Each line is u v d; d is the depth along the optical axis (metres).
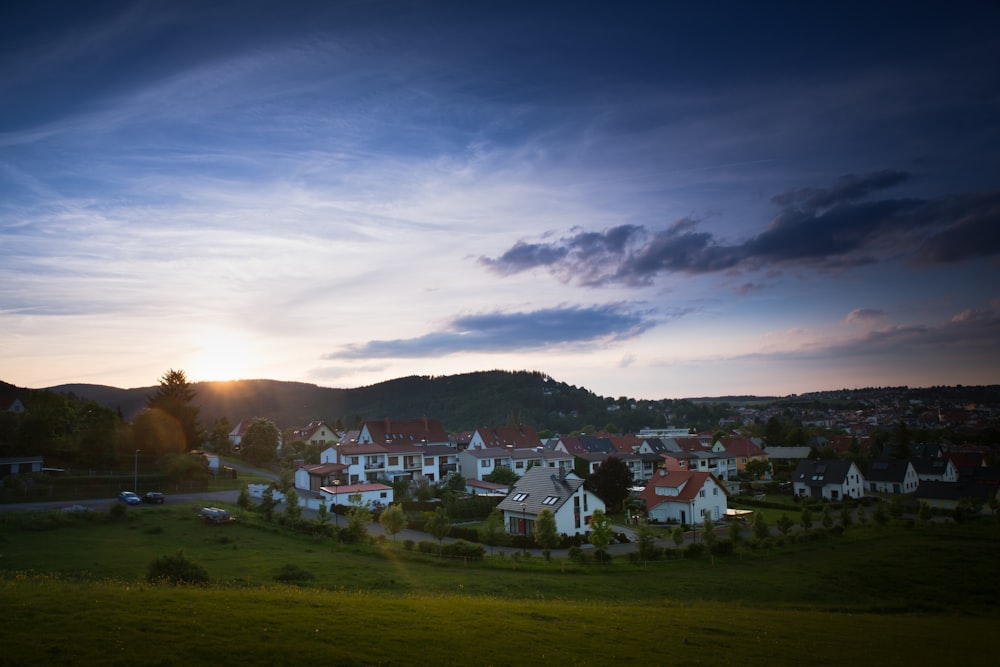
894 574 50.09
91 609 24.20
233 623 23.92
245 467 117.50
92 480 79.25
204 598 27.31
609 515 85.62
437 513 57.94
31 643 20.36
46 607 24.09
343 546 54.16
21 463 83.38
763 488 115.44
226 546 51.56
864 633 32.25
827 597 44.62
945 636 32.97
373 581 40.91
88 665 19.08
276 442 125.38
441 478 107.69
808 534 62.97
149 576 35.28
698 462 132.88
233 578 38.94
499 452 112.38
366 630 24.72
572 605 34.44
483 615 29.25
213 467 99.06
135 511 63.06
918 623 36.28
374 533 64.62
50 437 91.94
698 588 45.06
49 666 18.80
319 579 40.53
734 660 25.70
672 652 26.17
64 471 85.56
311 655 21.50
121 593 27.14
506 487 95.38
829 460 115.12
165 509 64.69
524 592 41.06
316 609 27.16
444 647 23.95
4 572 38.31
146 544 50.53
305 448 135.75
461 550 51.69
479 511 80.00
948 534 65.88
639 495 95.06
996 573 50.22
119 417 111.69
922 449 155.38
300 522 61.41
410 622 26.66
